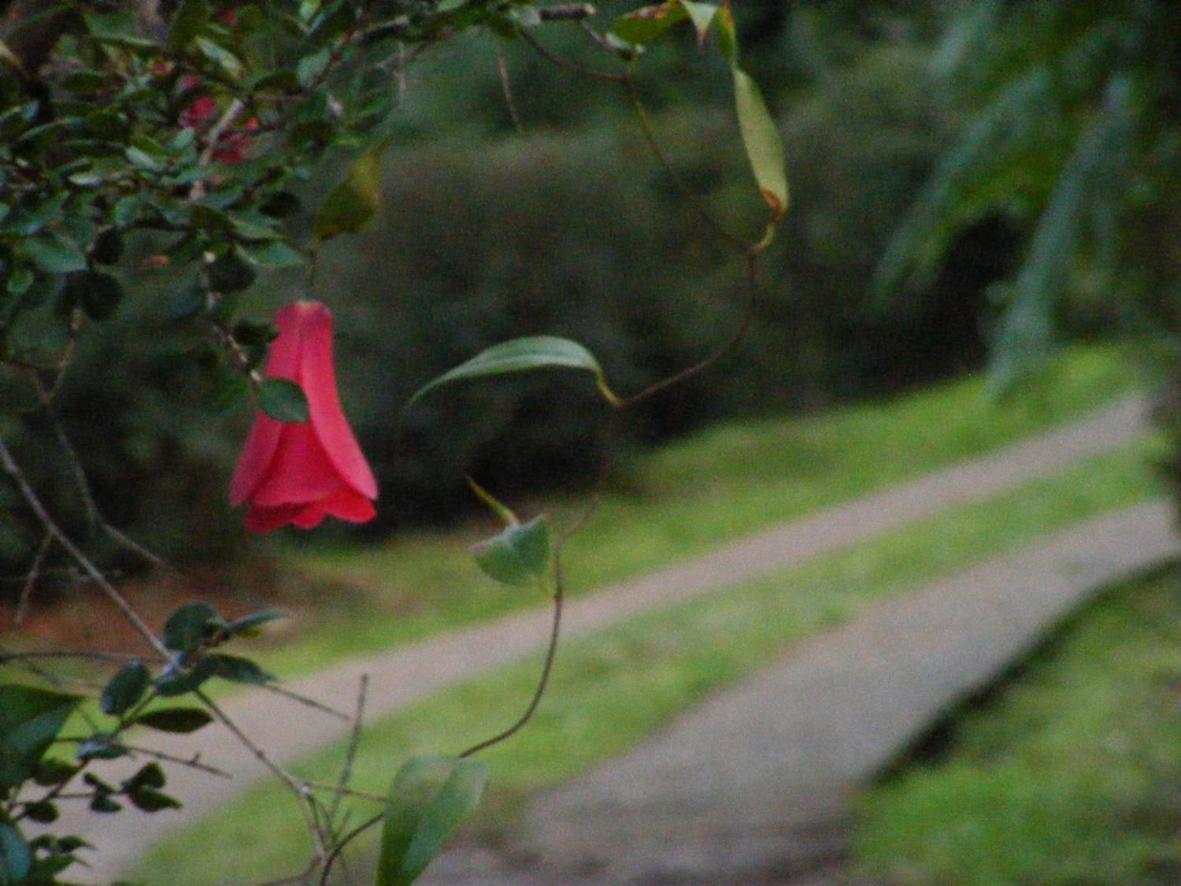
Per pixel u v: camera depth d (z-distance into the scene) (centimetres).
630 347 2034
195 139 205
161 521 1462
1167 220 840
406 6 207
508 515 207
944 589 1381
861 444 2136
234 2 214
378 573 1661
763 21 2506
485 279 1919
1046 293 761
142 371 1373
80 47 228
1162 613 1241
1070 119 773
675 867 787
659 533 1798
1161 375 1077
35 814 196
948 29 848
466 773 184
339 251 1805
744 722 1043
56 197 189
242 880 758
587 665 1235
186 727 201
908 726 1005
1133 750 932
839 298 2406
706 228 2264
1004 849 782
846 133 2388
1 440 220
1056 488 1719
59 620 1223
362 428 1830
